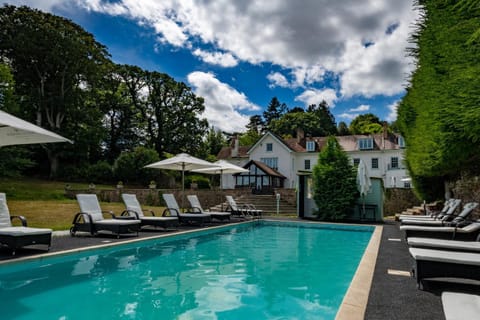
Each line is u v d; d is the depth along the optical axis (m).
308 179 17.69
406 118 10.16
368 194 16.09
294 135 60.94
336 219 15.84
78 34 31.55
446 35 4.28
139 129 42.03
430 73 5.40
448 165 6.77
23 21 28.88
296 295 4.31
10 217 6.41
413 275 4.52
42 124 32.31
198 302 3.97
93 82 33.53
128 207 10.09
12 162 22.23
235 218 15.67
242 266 6.07
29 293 4.18
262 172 32.38
